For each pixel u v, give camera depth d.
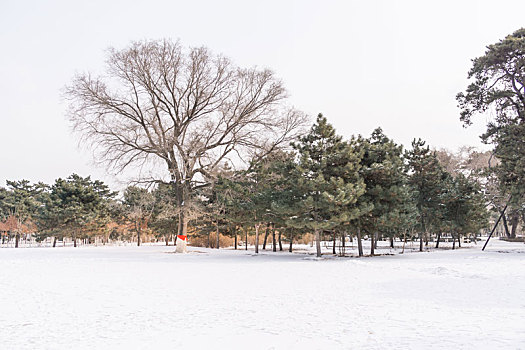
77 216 60.88
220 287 13.66
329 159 28.39
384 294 11.87
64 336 7.35
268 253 36.28
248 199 34.06
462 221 40.91
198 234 52.31
